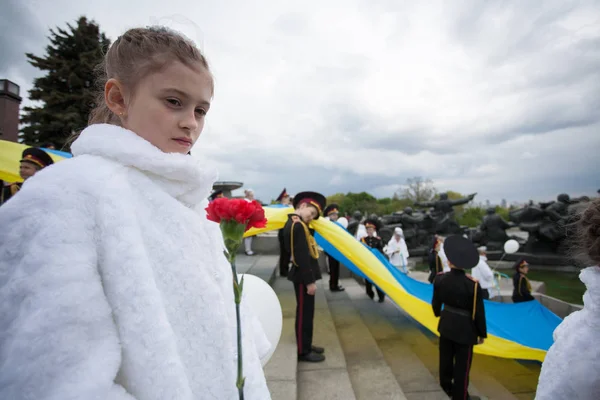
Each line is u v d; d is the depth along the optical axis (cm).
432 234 1930
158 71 76
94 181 65
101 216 63
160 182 77
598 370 129
